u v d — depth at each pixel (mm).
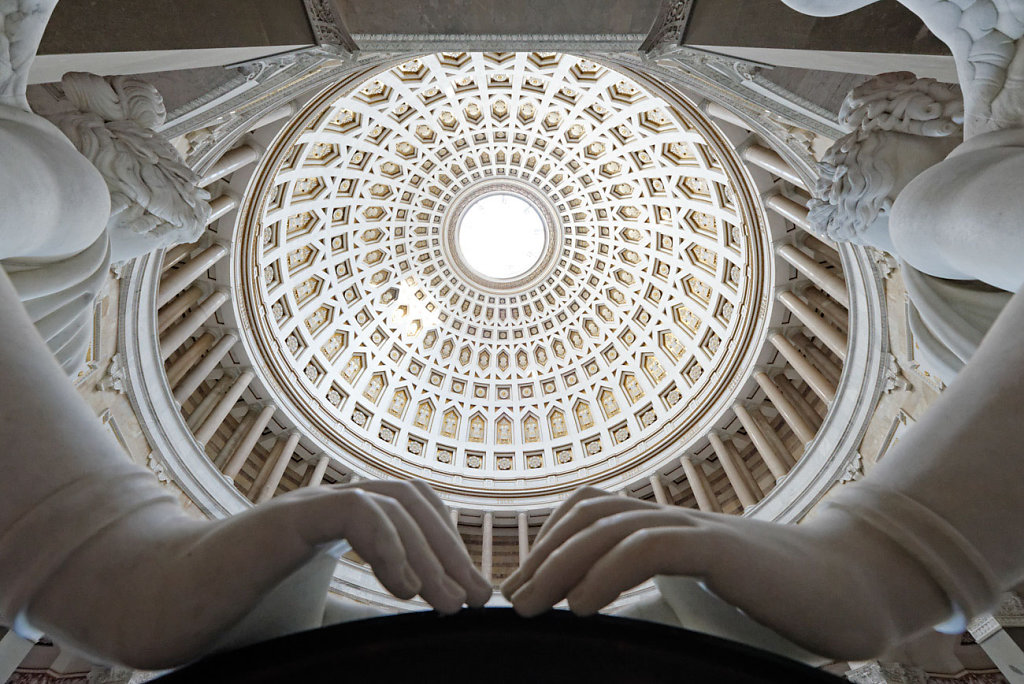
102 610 983
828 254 15109
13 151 1743
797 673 982
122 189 3033
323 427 22094
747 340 19062
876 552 1151
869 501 1262
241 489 18766
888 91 3229
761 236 16828
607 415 26875
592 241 26922
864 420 12773
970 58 2201
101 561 1031
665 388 25031
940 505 1171
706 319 22906
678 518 1149
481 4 5957
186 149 8883
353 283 25172
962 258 1947
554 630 1028
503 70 21828
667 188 22625
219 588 963
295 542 992
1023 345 1248
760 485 19125
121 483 1175
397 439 25797
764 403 19391
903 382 11531
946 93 3059
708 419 20781
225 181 14633
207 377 17953
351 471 22547
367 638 1012
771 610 1006
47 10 2121
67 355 2768
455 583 1084
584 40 6301
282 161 15914
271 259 20219
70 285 2324
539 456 26844
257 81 6402
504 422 28078
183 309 15242
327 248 23453
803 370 16250
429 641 1022
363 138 21953
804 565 1063
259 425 19156
